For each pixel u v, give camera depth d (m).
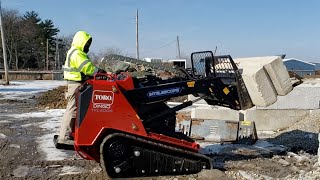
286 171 6.34
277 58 6.65
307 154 7.64
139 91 5.82
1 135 9.66
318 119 9.88
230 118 9.79
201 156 6.00
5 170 6.43
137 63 6.62
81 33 6.32
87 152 5.66
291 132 9.42
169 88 6.03
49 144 8.55
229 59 6.58
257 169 6.44
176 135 6.33
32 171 6.36
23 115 13.77
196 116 9.73
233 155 7.42
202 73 7.03
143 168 5.75
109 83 5.66
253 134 8.55
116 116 5.68
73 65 6.19
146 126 6.10
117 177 5.70
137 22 43.59
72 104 6.30
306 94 10.29
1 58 71.62
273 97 6.61
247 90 6.61
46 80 46.38
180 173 5.98
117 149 5.59
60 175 6.10
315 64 61.09
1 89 27.09
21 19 78.62
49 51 81.69
